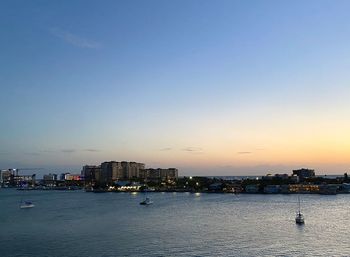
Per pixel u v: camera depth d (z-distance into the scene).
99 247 108.44
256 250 101.94
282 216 183.75
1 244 115.88
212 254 97.81
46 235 132.25
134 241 117.12
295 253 98.38
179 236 125.75
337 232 131.75
